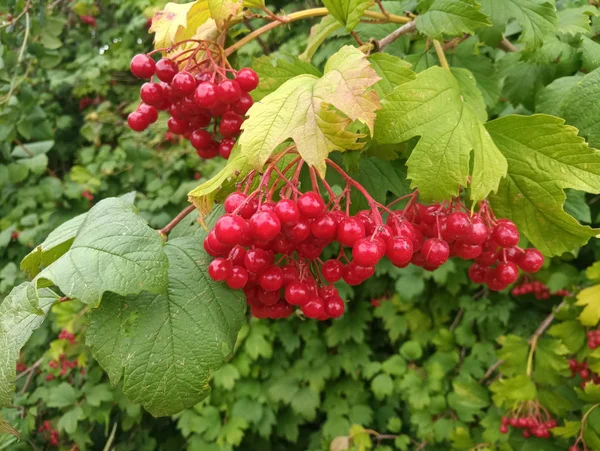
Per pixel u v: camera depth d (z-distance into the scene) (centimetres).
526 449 33
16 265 57
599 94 19
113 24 70
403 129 16
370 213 16
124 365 14
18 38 43
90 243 14
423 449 46
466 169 16
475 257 18
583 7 24
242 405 50
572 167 16
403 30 21
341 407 51
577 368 32
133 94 68
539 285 43
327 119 14
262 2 20
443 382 45
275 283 16
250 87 18
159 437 57
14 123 44
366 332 56
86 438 52
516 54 27
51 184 55
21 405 48
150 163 59
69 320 51
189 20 20
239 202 15
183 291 15
